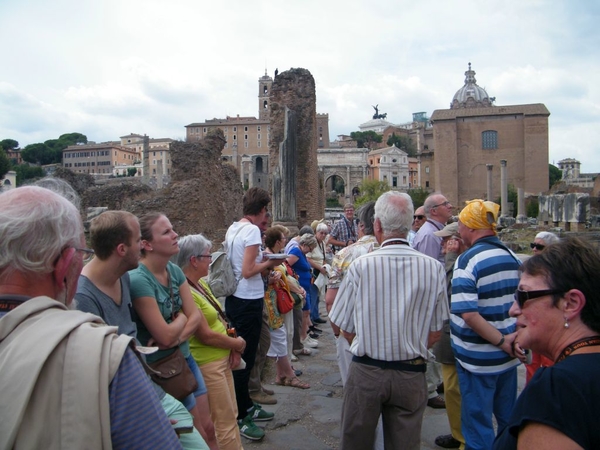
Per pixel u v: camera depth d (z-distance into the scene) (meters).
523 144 74.94
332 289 4.50
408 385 3.41
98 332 1.61
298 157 23.28
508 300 3.94
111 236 2.81
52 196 1.78
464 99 96.62
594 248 2.01
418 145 120.81
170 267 3.68
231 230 5.30
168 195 17.31
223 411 4.13
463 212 4.20
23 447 1.46
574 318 1.92
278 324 6.34
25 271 1.67
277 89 23.11
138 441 1.58
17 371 1.49
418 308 3.45
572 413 1.66
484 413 3.94
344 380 4.76
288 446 4.80
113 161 117.06
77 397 1.50
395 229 3.56
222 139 20.22
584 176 107.81
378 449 4.26
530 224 37.84
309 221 23.31
